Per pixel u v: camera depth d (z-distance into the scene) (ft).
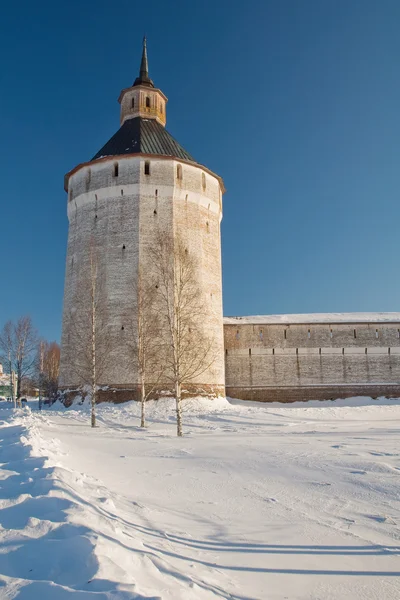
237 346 133.28
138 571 11.90
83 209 116.47
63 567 11.10
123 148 119.03
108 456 39.42
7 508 16.37
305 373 132.77
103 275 109.09
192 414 93.25
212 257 120.06
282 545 16.71
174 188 114.83
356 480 27.30
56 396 112.57
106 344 104.32
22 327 137.39
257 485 27.12
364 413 98.53
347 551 16.15
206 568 14.12
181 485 27.17
